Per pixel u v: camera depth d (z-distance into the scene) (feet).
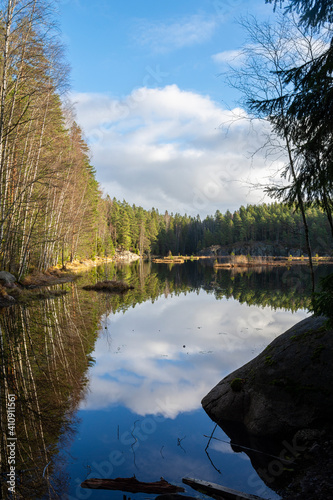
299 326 17.01
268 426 13.46
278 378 14.62
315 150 12.72
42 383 19.67
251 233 274.98
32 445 12.80
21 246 73.26
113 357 25.27
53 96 64.34
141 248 302.66
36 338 30.76
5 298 51.90
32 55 49.83
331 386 13.00
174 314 45.34
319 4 12.00
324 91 11.53
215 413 15.71
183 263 224.33
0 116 47.70
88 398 17.57
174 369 22.61
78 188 125.70
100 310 48.03
